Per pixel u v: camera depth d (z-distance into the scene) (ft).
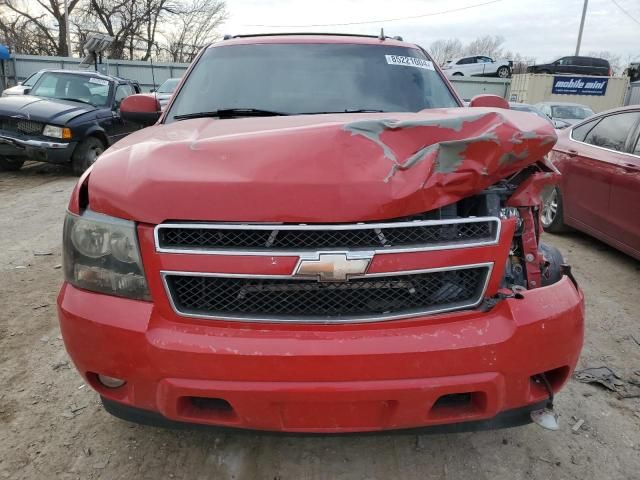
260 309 5.79
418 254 5.66
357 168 5.63
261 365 5.50
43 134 27.86
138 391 5.86
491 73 103.60
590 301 13.17
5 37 121.39
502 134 5.74
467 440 7.80
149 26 130.41
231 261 5.56
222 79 10.25
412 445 7.68
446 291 6.00
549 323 5.98
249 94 9.91
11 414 8.20
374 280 5.77
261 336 5.62
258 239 5.63
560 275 6.88
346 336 5.62
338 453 7.50
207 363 5.55
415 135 5.86
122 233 5.82
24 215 20.45
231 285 5.75
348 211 5.51
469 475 7.12
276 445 7.64
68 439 7.68
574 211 17.53
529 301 6.06
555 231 19.19
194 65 10.79
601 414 8.45
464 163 5.75
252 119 7.86
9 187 26.37
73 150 28.58
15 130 27.91
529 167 6.71
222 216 5.56
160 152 6.16
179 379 5.64
